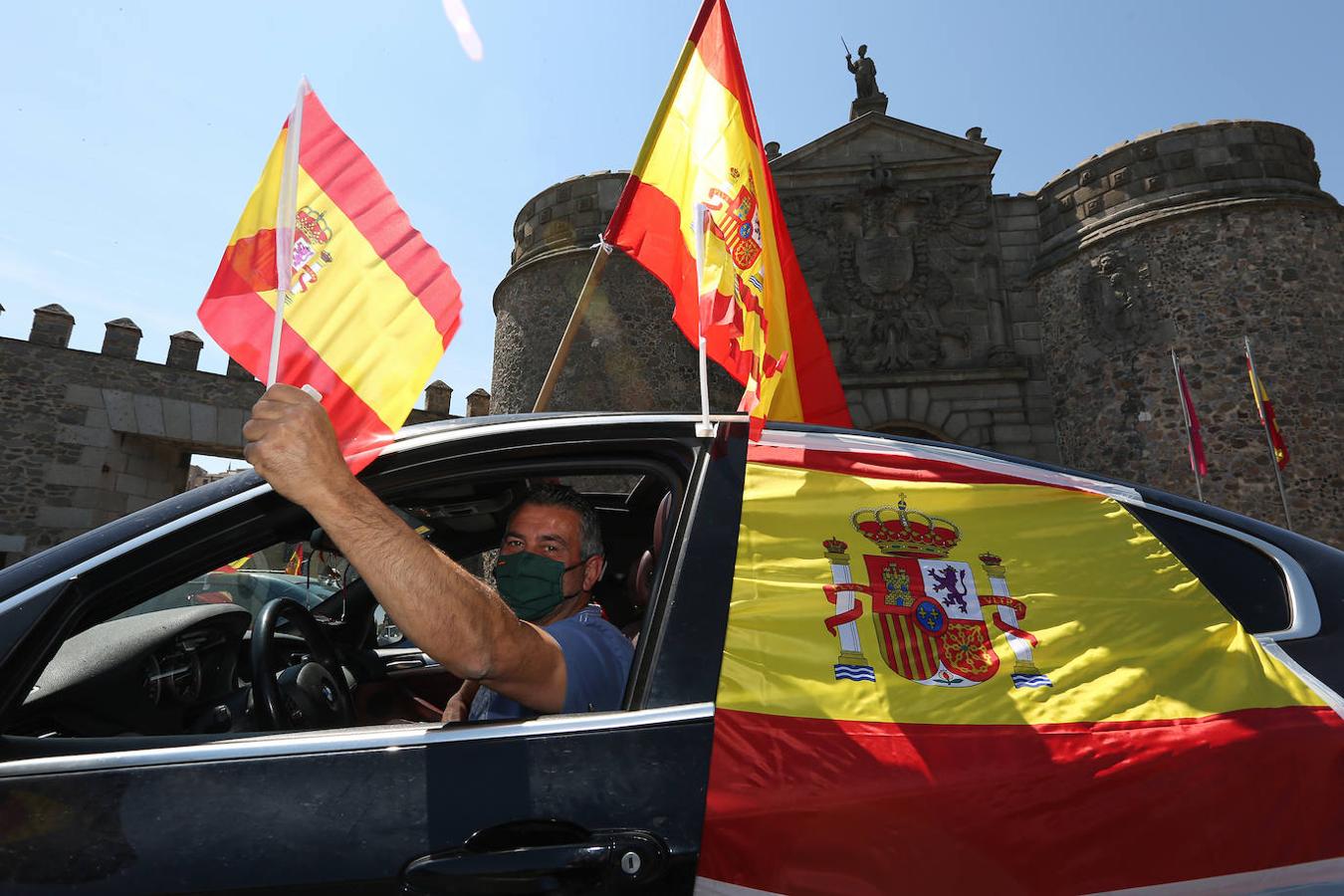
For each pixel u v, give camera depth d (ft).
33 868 2.99
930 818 3.42
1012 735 3.71
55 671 4.03
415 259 4.40
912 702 3.79
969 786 3.50
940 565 4.39
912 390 54.65
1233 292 48.83
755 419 4.96
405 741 3.45
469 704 5.69
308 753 3.38
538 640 3.96
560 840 3.22
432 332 4.28
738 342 6.98
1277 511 45.88
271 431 3.29
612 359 54.95
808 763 3.49
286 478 3.28
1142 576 4.54
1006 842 3.43
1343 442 46.39
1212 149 51.55
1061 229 55.93
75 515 54.90
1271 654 4.19
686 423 4.87
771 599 4.05
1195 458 44.47
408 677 8.30
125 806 3.17
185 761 3.32
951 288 55.67
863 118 57.67
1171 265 50.49
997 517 4.74
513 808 3.27
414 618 3.33
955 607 4.21
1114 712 3.85
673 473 4.68
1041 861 3.43
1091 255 53.26
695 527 4.28
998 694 3.88
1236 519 5.08
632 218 9.98
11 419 54.29
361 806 3.24
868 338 55.11
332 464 3.36
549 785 3.34
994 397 54.44
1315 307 48.19
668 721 3.56
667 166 9.78
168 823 3.14
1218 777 3.63
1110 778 3.59
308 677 5.56
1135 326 50.85
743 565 4.16
